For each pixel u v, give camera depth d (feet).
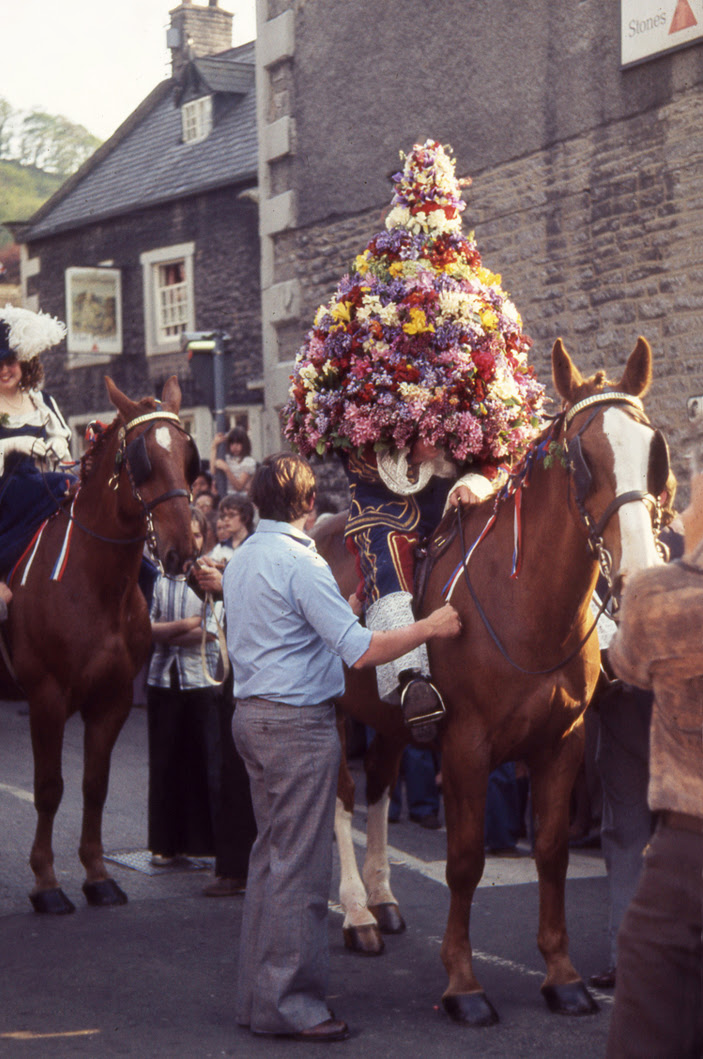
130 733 34.01
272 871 13.46
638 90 28.96
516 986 15.07
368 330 15.46
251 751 13.46
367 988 15.15
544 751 13.98
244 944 13.85
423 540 15.33
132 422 18.38
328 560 17.87
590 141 30.25
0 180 145.28
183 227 64.64
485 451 15.42
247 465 40.01
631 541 11.58
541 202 31.65
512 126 32.48
